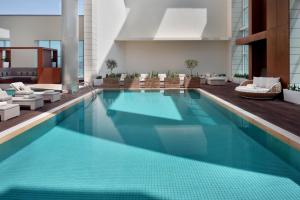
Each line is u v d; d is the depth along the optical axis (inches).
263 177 159.2
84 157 195.3
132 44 893.8
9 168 175.2
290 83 423.5
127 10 874.1
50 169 173.2
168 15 876.6
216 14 881.5
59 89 629.9
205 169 172.2
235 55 844.0
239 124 297.9
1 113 293.3
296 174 163.3
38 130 274.8
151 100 495.5
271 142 230.5
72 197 135.7
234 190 142.9
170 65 898.1
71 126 292.2
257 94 446.0
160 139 242.1
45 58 768.3
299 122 277.6
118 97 538.9
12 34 906.1
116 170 171.2
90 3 754.2
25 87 474.6
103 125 297.4
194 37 869.2
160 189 144.4
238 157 193.9
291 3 413.1
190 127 286.4
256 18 609.6
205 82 810.2
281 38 444.5
